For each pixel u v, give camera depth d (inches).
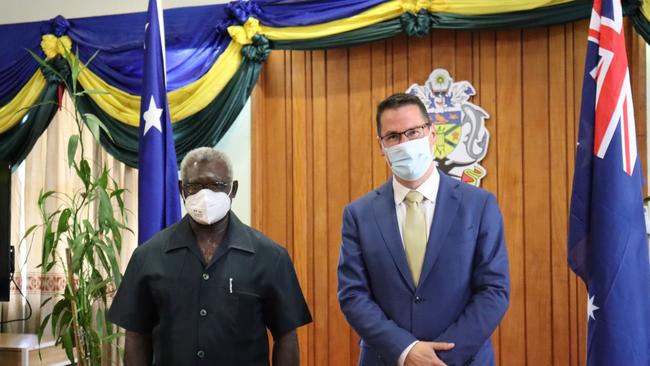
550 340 126.1
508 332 128.3
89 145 151.4
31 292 154.9
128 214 149.3
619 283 84.4
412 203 77.5
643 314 85.0
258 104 140.9
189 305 68.7
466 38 132.3
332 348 136.5
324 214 138.5
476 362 71.1
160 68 120.6
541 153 128.2
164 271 69.8
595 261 86.4
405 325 73.4
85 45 148.0
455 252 73.8
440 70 133.2
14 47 152.1
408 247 76.1
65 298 122.8
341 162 138.1
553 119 127.8
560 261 126.3
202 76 140.1
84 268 146.1
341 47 134.4
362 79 137.6
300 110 140.6
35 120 150.7
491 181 130.2
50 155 152.4
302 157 140.2
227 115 138.6
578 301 125.0
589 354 86.3
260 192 140.6
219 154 71.8
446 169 132.0
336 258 137.2
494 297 71.2
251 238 72.2
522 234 128.5
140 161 118.2
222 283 69.2
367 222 77.9
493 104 130.7
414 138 75.7
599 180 87.5
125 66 146.0
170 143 119.3
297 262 139.3
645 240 86.9
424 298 73.3
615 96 88.5
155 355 69.7
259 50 136.7
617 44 89.9
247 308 69.2
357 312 73.6
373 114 136.6
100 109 147.3
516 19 124.6
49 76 148.1
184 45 142.7
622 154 87.3
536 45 129.2
